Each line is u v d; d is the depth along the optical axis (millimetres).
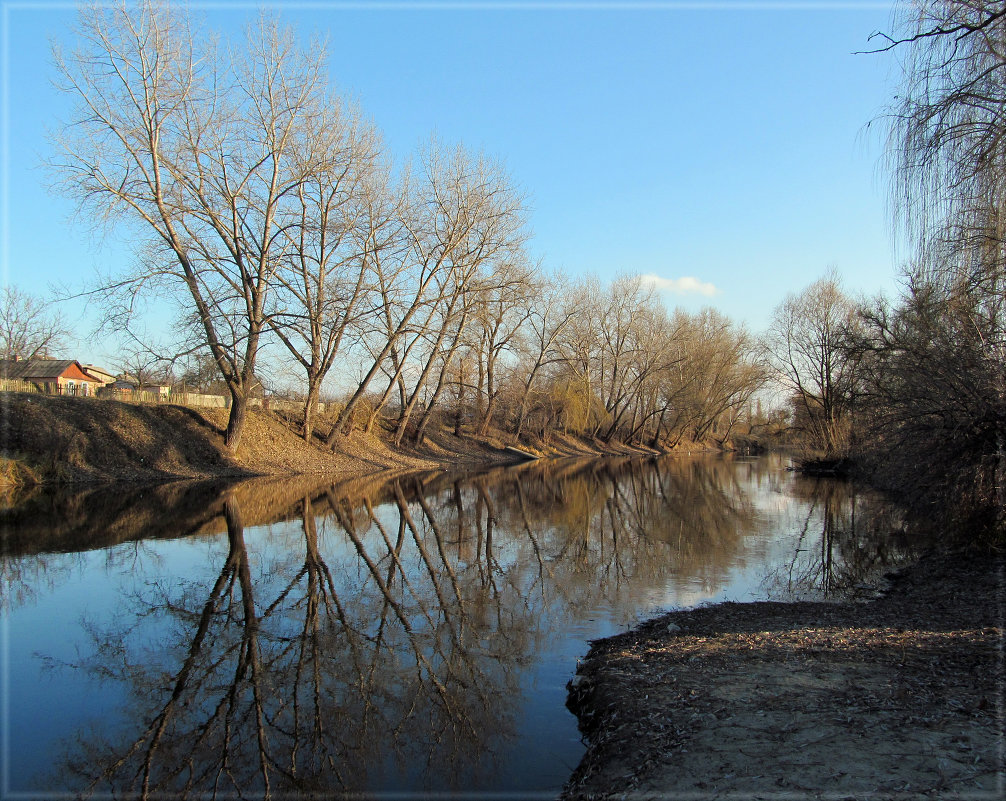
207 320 22953
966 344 10969
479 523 18609
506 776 5223
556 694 6824
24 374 46500
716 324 59531
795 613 9273
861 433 16766
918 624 7910
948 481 12109
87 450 23078
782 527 18281
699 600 10531
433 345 35812
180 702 6719
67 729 6164
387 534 16312
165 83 21688
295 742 5926
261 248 25094
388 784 5203
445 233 32188
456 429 47562
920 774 4102
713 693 5859
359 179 27391
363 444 36219
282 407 34625
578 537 16641
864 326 18672
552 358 48000
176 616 9359
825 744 4641
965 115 8750
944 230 9383
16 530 15180
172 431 26766
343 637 8578
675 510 22000
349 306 28531
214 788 5234
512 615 9609
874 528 17875
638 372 57875
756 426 77438
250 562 12773
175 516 17391
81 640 8375
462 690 6953
